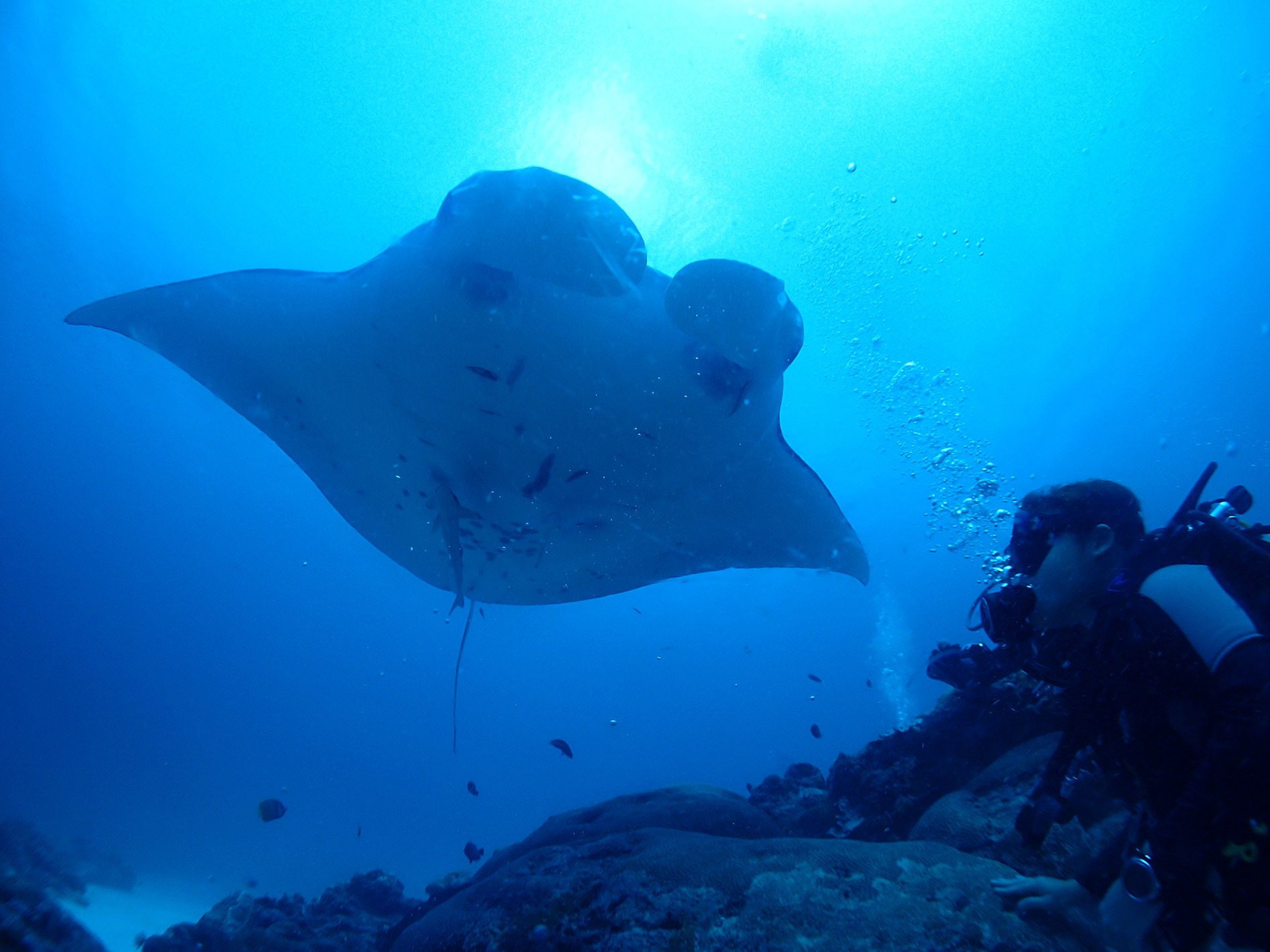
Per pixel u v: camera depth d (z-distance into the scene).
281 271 3.20
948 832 2.27
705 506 3.62
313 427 3.60
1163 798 1.08
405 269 2.91
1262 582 1.01
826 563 4.08
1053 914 1.60
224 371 3.60
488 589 3.99
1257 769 0.85
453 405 3.12
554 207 2.57
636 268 2.72
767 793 3.76
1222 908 0.97
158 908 8.88
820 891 1.93
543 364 2.96
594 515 3.51
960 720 2.77
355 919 4.55
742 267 2.62
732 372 3.04
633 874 2.18
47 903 3.03
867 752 3.04
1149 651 0.99
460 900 2.44
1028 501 1.32
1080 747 1.27
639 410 3.09
